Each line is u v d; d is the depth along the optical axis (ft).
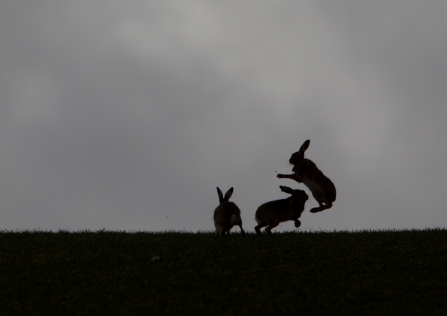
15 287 144.97
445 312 126.00
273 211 188.34
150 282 146.72
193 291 140.46
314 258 163.73
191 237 193.98
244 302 133.39
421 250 169.99
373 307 129.80
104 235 202.18
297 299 134.72
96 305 132.57
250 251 170.09
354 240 181.98
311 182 197.16
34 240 191.42
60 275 153.07
